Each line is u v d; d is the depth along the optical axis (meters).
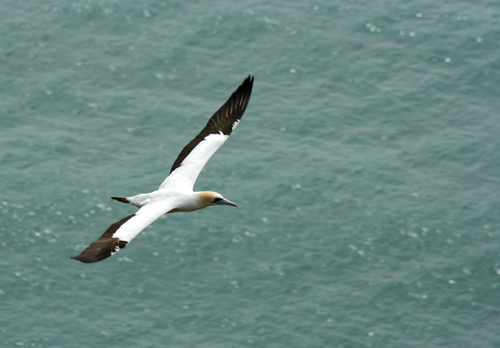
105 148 59.12
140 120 62.19
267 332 43.97
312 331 44.09
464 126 62.00
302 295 46.69
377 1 77.81
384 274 48.28
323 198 54.34
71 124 61.66
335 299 46.38
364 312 45.53
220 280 47.62
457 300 46.47
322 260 49.28
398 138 60.75
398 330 44.22
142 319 44.91
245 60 69.31
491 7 76.94
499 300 46.38
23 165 56.75
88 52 70.06
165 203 19.98
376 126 62.00
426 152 59.09
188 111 63.22
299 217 52.66
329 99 64.81
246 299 46.44
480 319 45.06
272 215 52.75
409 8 76.69
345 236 51.12
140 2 76.38
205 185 54.72
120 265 48.75
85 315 45.03
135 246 50.03
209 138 22.09
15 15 74.44
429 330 44.28
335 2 77.38
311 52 70.31
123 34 72.38
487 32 72.88
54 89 65.38
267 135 60.28
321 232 51.47
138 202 20.39
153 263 48.88
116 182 55.50
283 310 45.53
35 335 43.38
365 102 64.50
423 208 53.56
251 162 57.25
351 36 72.50
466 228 51.94
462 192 55.22
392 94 65.31
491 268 48.66
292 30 72.94
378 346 43.19
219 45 71.06
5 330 43.56
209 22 73.62
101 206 53.34
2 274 47.50
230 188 54.62
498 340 43.53
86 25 73.44
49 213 52.56
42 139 59.62
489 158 58.38
